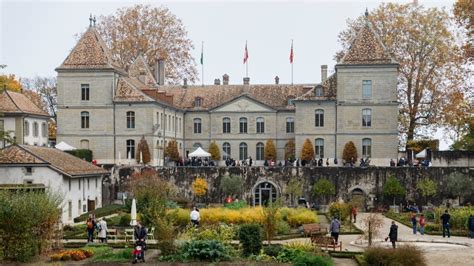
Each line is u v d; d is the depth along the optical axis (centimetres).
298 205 7919
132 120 9650
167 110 10156
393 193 8194
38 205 4644
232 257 4541
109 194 8606
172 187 8375
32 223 4572
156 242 5209
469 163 8531
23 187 5397
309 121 9594
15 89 11050
